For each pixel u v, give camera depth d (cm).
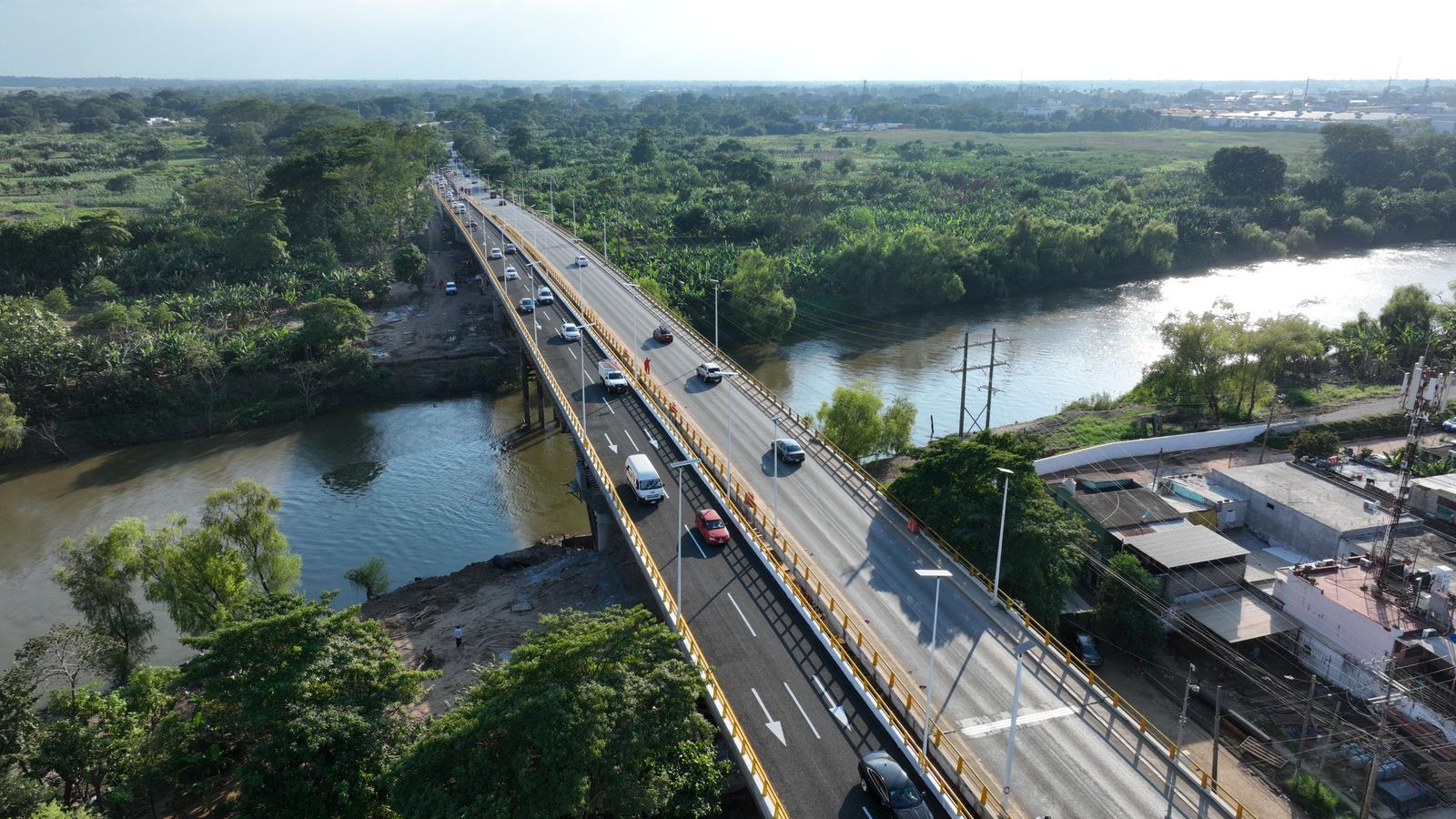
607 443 7900
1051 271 18400
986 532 6072
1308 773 5138
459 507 9450
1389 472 8488
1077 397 12356
